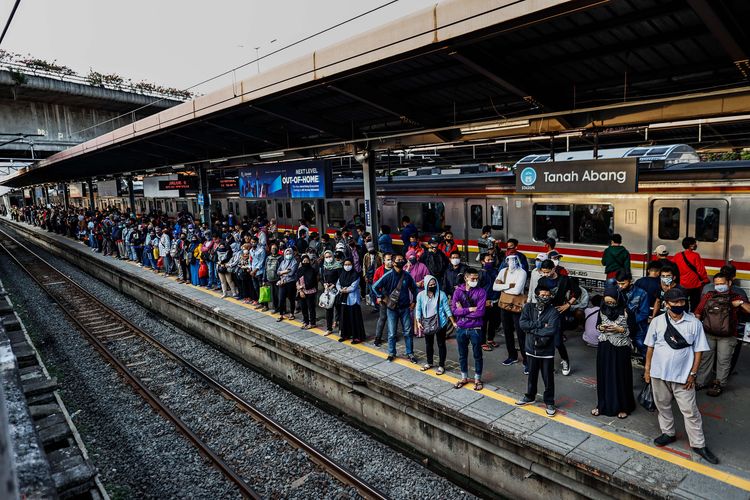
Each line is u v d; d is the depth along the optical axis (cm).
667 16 622
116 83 3003
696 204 1020
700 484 500
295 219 2138
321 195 1368
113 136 1698
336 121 1270
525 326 663
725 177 977
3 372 359
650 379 627
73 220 3111
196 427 846
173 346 1273
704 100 791
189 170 2406
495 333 982
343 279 967
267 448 768
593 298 853
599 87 891
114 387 1022
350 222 1834
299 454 746
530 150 1655
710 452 545
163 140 1759
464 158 1970
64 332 1401
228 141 1662
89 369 1123
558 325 649
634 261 1119
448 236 1102
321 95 1055
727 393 694
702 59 752
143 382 1039
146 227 2017
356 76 827
